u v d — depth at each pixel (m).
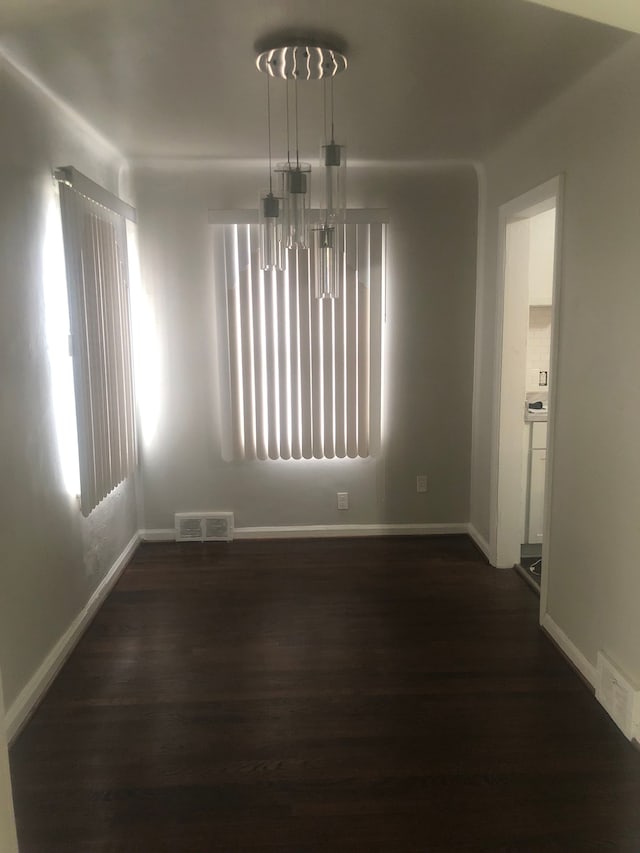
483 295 4.28
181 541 4.60
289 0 1.99
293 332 4.33
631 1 1.54
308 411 4.43
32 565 2.70
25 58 2.45
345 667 2.96
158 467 4.53
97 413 3.37
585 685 2.80
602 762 2.33
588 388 2.74
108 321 3.58
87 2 2.00
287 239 2.67
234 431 4.45
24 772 2.30
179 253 4.29
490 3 2.01
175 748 2.42
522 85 2.77
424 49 2.38
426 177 4.30
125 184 4.20
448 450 4.61
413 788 2.21
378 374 4.41
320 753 2.39
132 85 2.75
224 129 3.41
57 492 2.98
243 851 1.97
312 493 4.62
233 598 3.70
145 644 3.19
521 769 2.29
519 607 3.55
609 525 2.58
